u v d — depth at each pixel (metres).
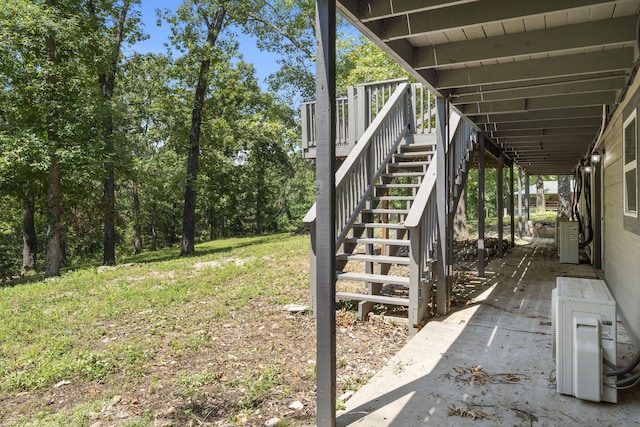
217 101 16.44
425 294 4.69
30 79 9.84
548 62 3.98
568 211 19.39
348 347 4.06
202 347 4.04
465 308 5.29
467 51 3.70
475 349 3.77
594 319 2.71
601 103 5.00
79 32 10.27
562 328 2.83
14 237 19.31
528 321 4.63
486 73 4.25
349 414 2.63
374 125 6.11
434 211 5.27
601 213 7.73
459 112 5.63
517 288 6.42
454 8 3.04
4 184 10.51
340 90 18.84
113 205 13.54
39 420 2.72
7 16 9.25
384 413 2.63
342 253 5.53
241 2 15.28
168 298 5.98
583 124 6.56
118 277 8.34
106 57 11.30
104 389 3.21
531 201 43.88
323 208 2.42
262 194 30.72
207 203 26.98
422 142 7.15
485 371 3.27
